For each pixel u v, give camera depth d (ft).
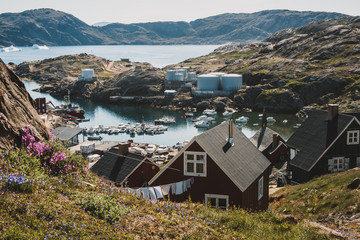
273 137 173.68
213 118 414.21
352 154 116.37
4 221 28.02
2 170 36.45
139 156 114.62
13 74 60.13
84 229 31.07
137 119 426.51
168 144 301.84
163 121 392.27
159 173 76.64
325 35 630.74
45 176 40.45
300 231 44.96
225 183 71.00
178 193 67.92
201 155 72.33
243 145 84.28
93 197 37.83
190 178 72.23
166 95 547.49
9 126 45.70
